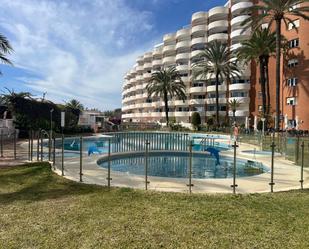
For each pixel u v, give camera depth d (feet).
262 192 27.35
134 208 21.22
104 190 26.68
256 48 128.57
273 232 16.96
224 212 20.57
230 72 167.43
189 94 217.56
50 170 36.86
